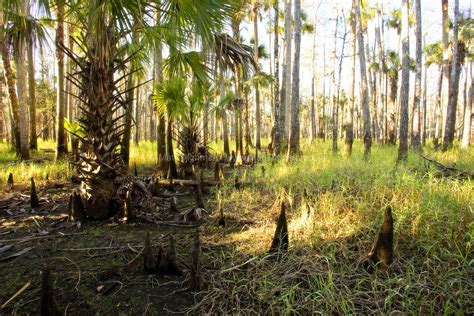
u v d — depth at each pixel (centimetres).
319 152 1143
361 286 245
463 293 219
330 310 216
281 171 645
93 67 371
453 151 1016
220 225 389
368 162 727
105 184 396
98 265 281
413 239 301
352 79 1119
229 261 290
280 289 236
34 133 1205
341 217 372
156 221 395
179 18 420
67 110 1178
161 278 262
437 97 1816
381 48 1859
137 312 218
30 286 244
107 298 232
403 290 238
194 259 241
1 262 285
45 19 495
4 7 409
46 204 473
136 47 462
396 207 367
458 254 271
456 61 1152
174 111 665
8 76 998
